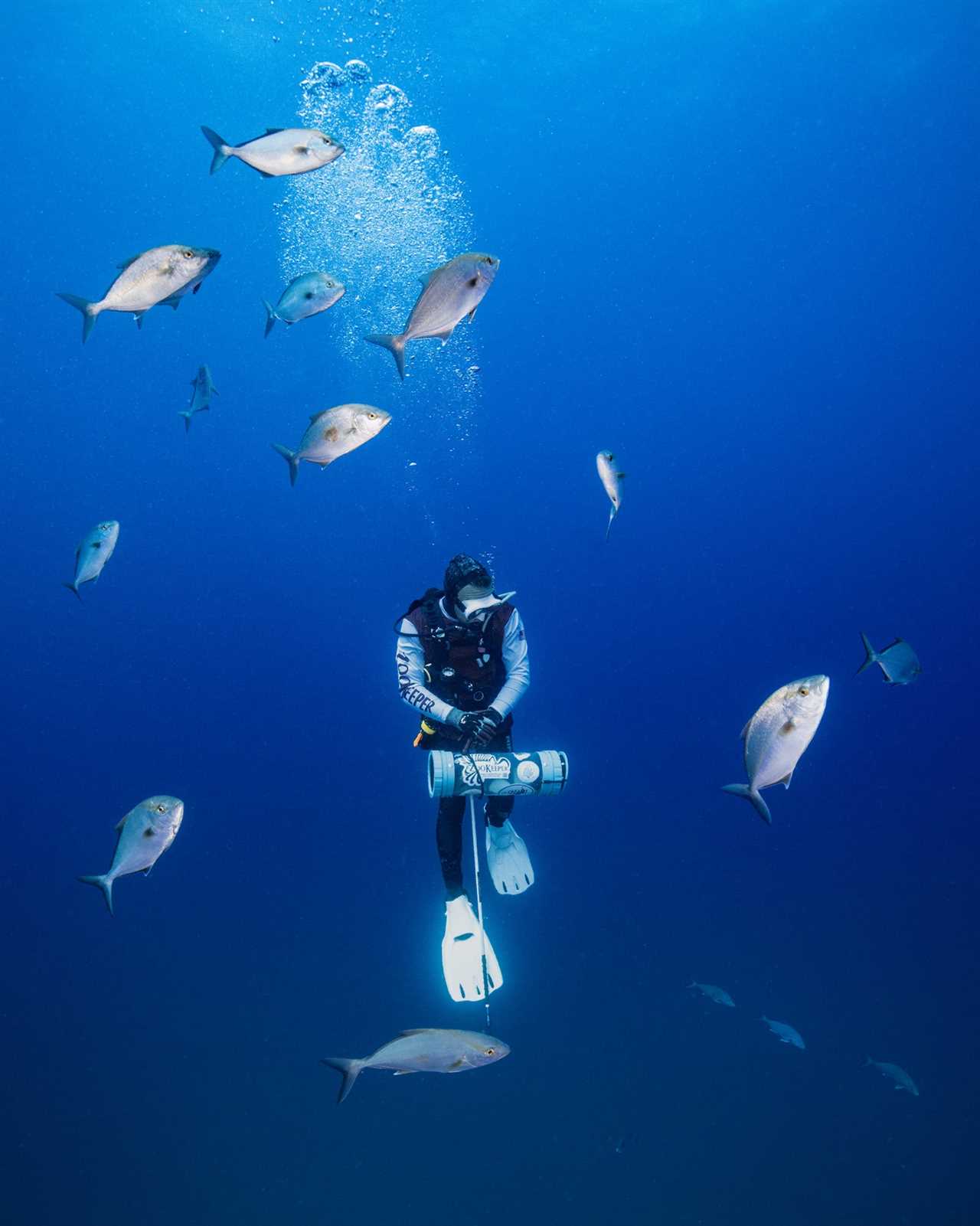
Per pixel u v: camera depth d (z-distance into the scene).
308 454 3.85
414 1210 6.37
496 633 4.13
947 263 29.77
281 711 29.17
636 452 48.50
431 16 15.29
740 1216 6.23
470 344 34.31
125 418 36.41
